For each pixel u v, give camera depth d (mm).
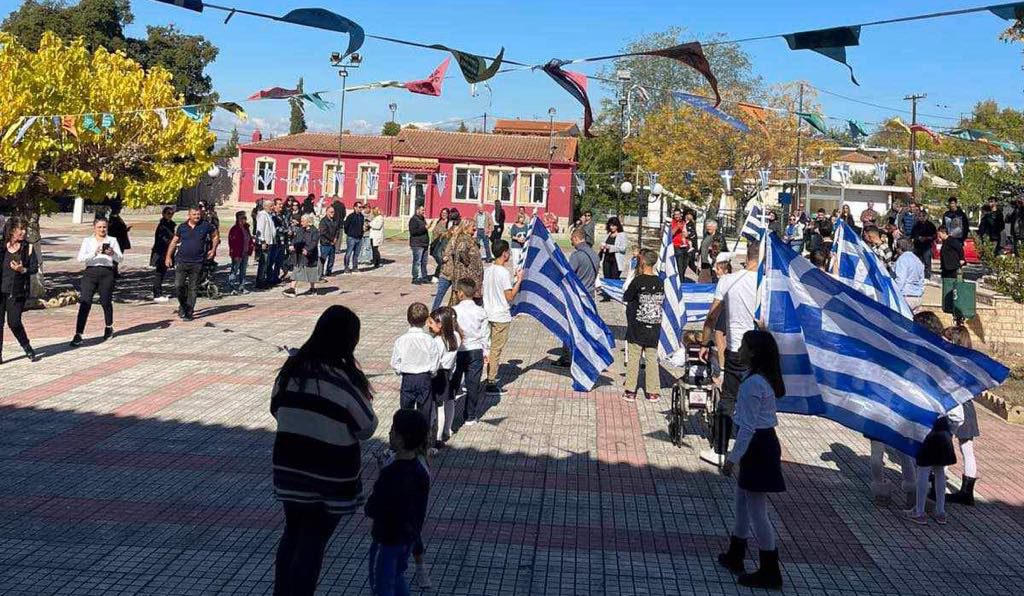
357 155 51719
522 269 11836
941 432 7367
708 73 6094
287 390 5027
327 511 4965
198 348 13570
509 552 6590
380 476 5254
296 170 52219
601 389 12031
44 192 16828
